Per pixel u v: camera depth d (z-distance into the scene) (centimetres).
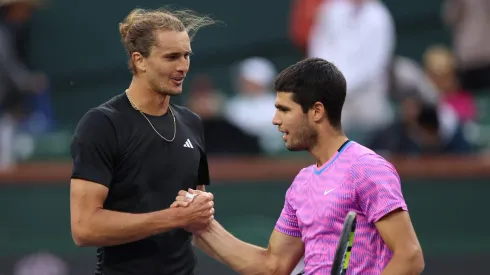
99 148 1515
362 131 3064
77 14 3744
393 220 1427
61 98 3722
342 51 3089
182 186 1591
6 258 3016
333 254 1468
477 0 3244
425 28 3588
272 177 2905
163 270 1581
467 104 3167
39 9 3734
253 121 3212
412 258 1419
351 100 3070
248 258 1655
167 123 1588
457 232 2867
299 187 1559
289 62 3647
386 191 1430
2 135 3275
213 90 3647
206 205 1538
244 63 3519
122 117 1547
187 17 1634
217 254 1670
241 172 2909
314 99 1494
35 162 3306
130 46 1550
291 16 3641
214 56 3675
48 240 3008
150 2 3716
